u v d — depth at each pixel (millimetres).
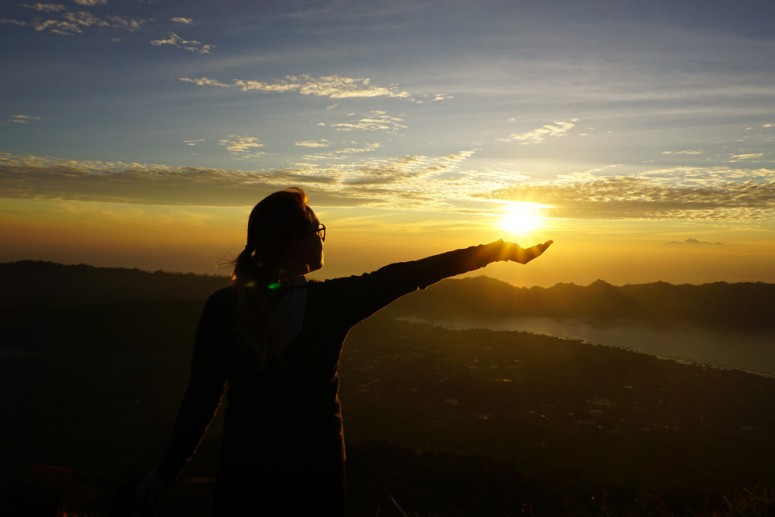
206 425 2191
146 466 14070
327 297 2025
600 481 15922
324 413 2010
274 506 1951
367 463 13664
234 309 2049
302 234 2049
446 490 11977
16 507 4707
